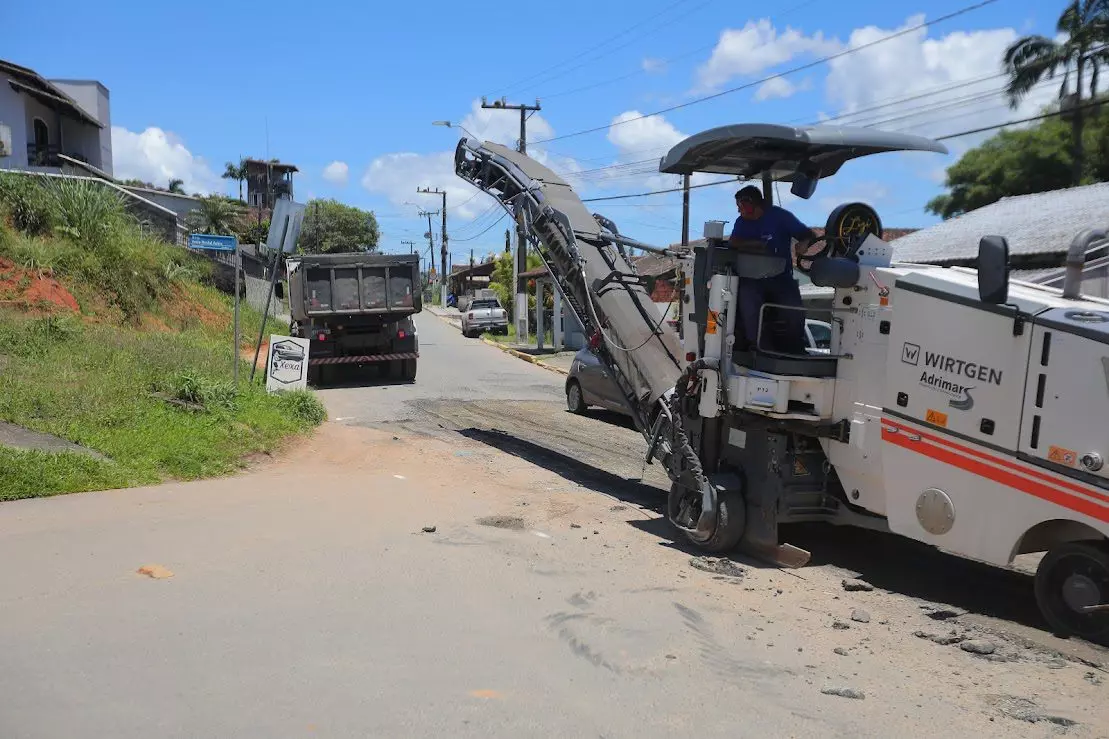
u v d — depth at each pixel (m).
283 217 12.98
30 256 17.25
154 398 10.62
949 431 5.74
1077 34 32.03
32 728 3.30
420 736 3.47
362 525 6.98
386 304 19.19
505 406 16.14
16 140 32.62
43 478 7.40
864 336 6.37
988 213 22.06
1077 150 33.66
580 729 3.66
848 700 4.23
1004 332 5.45
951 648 5.11
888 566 6.90
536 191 10.74
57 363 11.84
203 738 3.31
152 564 5.56
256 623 4.64
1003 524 5.47
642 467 10.20
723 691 4.23
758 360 6.95
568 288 10.35
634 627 5.07
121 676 3.85
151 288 20.59
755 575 6.54
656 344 8.82
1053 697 4.39
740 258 7.12
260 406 11.84
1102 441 4.97
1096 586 5.13
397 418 14.23
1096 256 9.36
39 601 4.76
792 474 6.83
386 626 4.75
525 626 4.94
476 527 7.23
